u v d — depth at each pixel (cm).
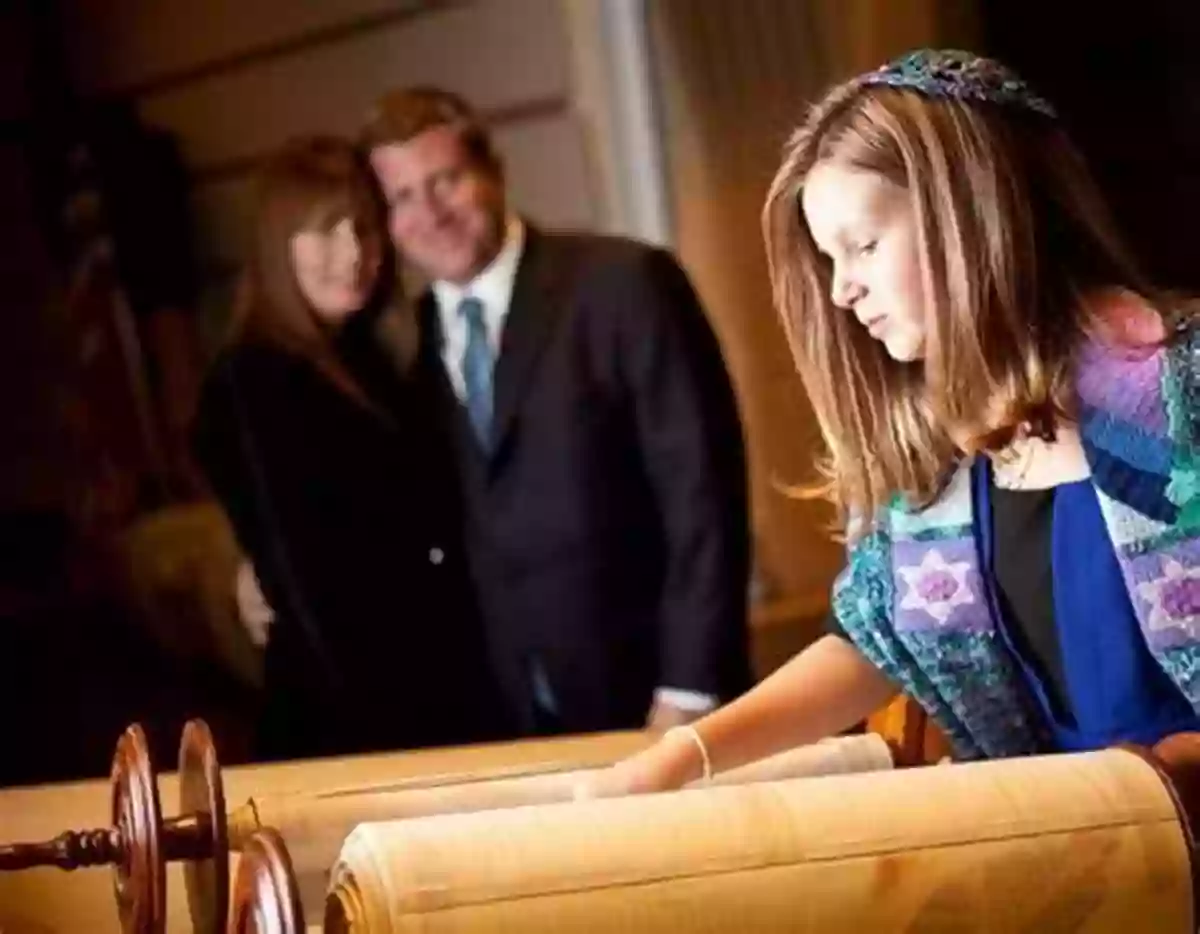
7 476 151
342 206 151
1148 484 92
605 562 155
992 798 77
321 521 153
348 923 69
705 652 155
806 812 75
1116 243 97
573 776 102
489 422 153
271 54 151
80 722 152
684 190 155
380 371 153
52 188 151
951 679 103
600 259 154
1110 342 93
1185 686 93
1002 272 92
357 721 154
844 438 104
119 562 153
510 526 154
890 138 94
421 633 155
